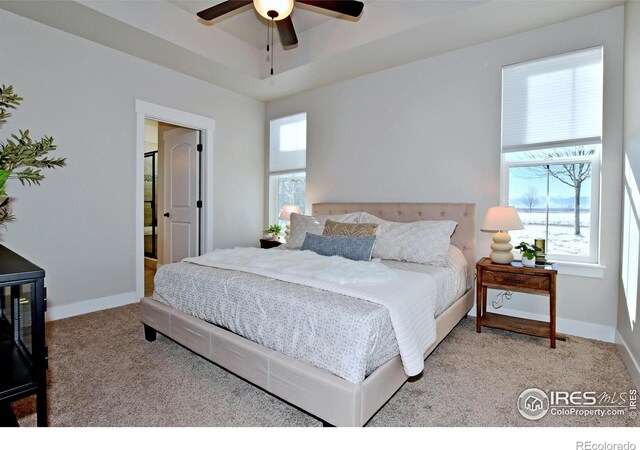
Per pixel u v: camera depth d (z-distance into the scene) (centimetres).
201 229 418
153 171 573
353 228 297
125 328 270
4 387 102
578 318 263
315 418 151
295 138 449
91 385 184
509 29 280
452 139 322
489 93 303
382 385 148
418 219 333
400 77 353
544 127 278
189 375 196
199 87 395
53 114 284
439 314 226
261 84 407
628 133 224
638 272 194
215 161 419
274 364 158
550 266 252
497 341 251
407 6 280
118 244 330
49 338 248
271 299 171
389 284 188
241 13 324
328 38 333
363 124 381
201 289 209
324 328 150
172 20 309
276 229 439
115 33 292
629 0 229
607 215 251
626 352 213
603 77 252
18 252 269
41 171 279
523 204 298
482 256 308
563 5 246
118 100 325
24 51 268
